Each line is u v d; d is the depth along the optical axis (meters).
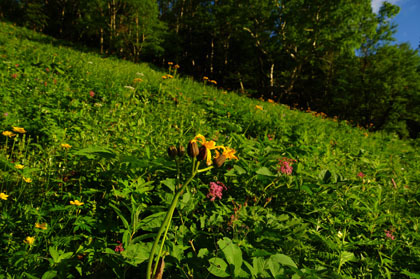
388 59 24.84
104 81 7.24
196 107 6.86
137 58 22.72
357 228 2.69
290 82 24.33
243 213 2.16
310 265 1.92
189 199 2.17
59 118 3.86
